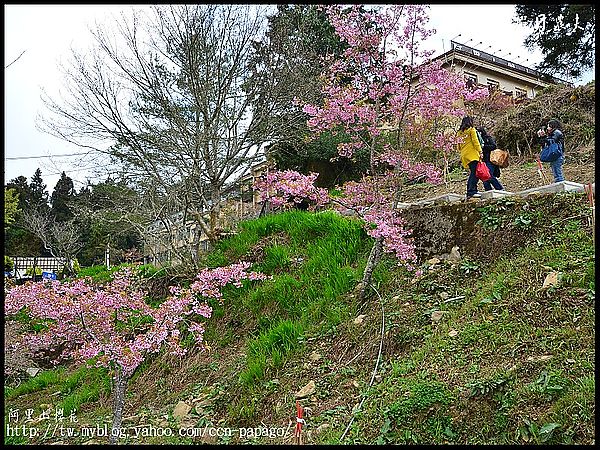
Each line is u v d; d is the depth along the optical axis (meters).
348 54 7.04
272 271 8.71
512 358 4.27
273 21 13.46
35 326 10.59
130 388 7.58
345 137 13.75
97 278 13.93
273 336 6.67
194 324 6.26
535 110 13.09
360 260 7.91
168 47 11.48
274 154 14.00
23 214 22.89
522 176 10.59
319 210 10.06
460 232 6.91
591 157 10.40
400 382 4.70
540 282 5.19
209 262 10.05
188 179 10.65
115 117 11.08
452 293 6.08
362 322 6.32
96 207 15.59
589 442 3.19
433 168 7.33
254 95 12.14
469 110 13.76
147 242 11.18
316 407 5.13
